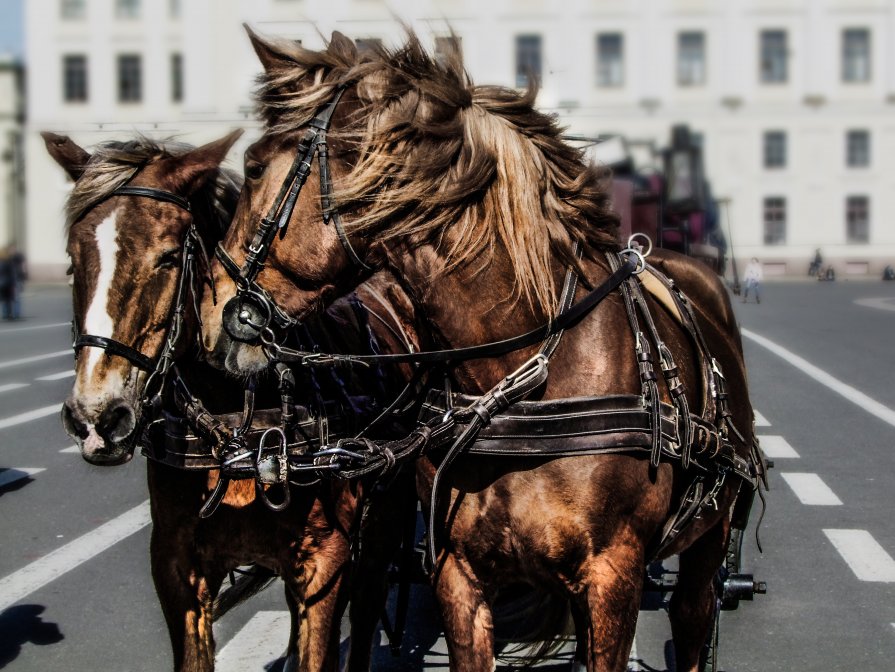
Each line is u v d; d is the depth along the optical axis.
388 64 3.03
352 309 3.62
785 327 21.27
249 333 2.95
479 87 3.13
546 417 2.84
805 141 46.53
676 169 12.07
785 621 5.09
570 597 2.89
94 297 2.90
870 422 10.47
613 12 40.44
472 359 2.95
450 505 2.95
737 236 47.50
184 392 3.24
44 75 48.00
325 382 3.46
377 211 2.89
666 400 3.00
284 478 3.06
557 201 3.05
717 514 3.50
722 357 3.70
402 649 4.77
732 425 3.42
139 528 6.89
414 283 2.97
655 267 4.05
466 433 2.85
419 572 4.19
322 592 3.28
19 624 5.14
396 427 3.57
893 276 46.12
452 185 2.91
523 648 3.86
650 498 2.90
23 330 22.50
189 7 28.56
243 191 3.04
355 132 2.94
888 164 46.91
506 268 2.95
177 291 3.00
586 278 3.01
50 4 47.62
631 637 2.86
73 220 3.01
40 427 10.74
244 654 4.75
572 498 2.81
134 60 47.59
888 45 45.97
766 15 44.88
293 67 3.08
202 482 3.24
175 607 3.30
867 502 7.34
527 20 39.59
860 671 4.49
